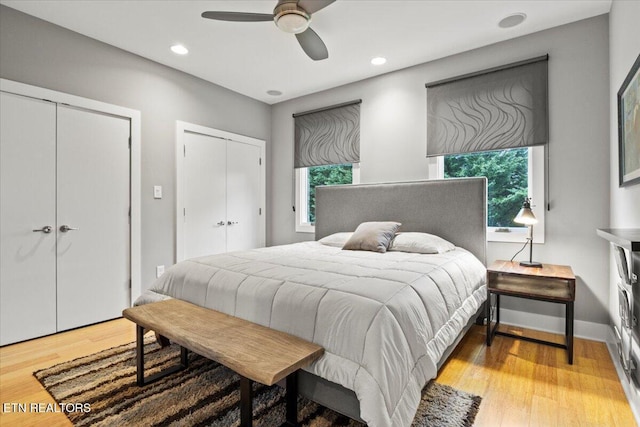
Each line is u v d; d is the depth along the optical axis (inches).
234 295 73.7
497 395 71.2
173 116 138.0
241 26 106.5
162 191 134.6
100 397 69.7
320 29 107.8
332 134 159.6
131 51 123.3
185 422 61.7
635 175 69.9
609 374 80.0
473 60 121.5
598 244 100.6
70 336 104.4
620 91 79.8
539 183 109.5
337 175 162.7
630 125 72.9
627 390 70.4
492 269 97.9
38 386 74.6
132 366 83.3
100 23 104.7
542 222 109.1
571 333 86.0
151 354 90.3
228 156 161.6
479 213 116.6
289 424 60.8
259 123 178.2
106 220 118.5
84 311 113.2
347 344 55.4
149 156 130.3
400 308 58.7
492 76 116.6
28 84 100.0
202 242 149.8
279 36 112.5
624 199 81.4
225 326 66.2
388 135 142.3
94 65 114.3
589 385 75.1
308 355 53.5
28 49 100.0
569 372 81.0
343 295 60.9
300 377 62.2
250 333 62.6
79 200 111.9
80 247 112.3
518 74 111.9
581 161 102.9
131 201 124.6
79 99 110.7
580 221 103.1
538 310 110.1
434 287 72.8
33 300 102.3
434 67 130.3
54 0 92.9
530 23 104.6
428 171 131.9
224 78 148.5
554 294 88.0
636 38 71.2
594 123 100.8
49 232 105.4
